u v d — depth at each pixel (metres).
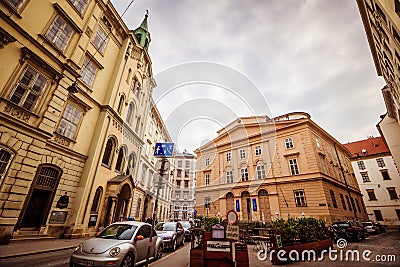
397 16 5.84
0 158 8.05
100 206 13.08
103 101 14.60
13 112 8.59
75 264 4.75
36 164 9.17
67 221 10.91
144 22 23.94
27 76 9.30
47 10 10.40
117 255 4.86
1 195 7.87
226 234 5.25
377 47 12.24
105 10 14.98
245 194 23.03
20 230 8.80
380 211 34.66
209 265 5.11
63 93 10.80
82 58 12.33
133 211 17.33
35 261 5.91
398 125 20.25
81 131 12.52
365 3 9.92
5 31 8.32
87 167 12.39
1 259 5.82
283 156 23.34
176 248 10.08
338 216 20.03
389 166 35.84
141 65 19.89
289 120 24.34
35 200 9.71
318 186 20.14
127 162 16.45
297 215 20.36
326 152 25.16
